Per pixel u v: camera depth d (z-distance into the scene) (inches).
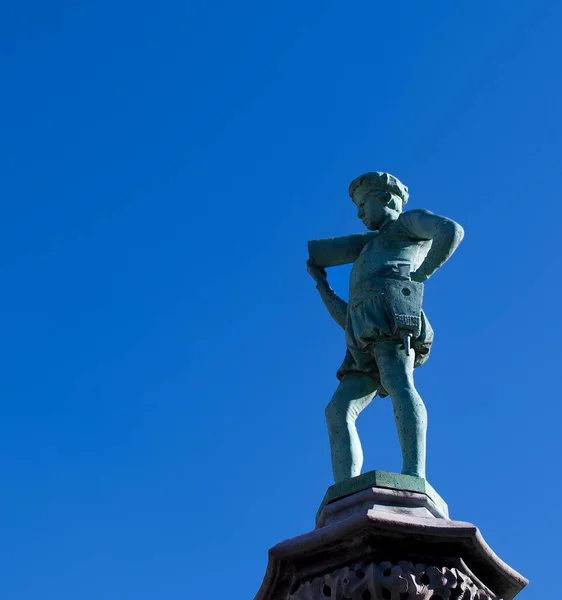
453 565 280.2
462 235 325.1
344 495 294.8
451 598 275.9
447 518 292.8
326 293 351.6
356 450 317.4
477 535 279.7
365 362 328.8
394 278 328.2
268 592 295.6
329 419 324.8
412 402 310.0
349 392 328.8
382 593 272.4
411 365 322.0
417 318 319.6
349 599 273.9
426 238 337.4
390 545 279.0
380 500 288.8
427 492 293.7
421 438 305.1
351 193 358.0
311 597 279.7
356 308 328.8
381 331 321.1
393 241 338.6
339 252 352.5
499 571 287.4
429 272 323.6
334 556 283.3
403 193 354.0
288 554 286.0
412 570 274.7
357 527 276.5
